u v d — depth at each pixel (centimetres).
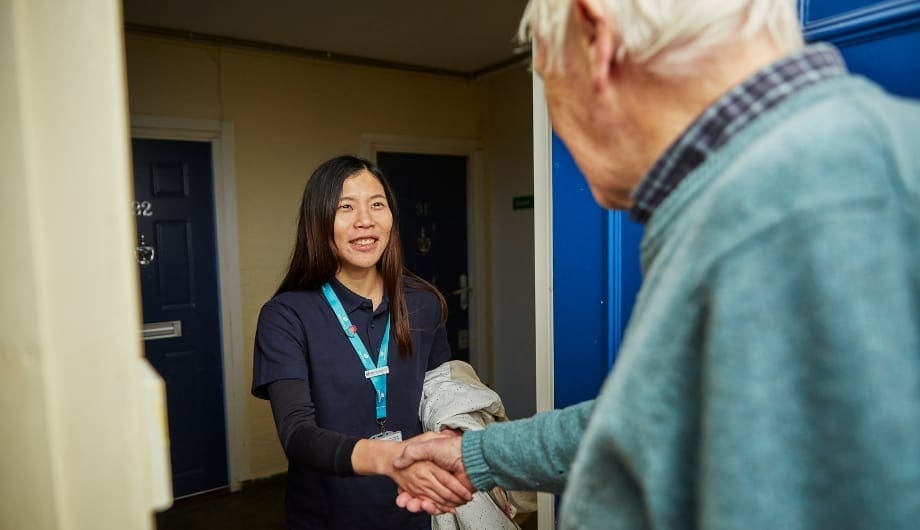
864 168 36
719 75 45
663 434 40
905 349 34
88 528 53
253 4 266
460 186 422
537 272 132
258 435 340
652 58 46
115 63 47
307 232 137
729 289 37
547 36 53
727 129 43
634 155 52
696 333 39
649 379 41
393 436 135
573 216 122
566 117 56
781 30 45
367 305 137
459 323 427
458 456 96
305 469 131
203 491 328
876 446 33
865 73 76
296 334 130
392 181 390
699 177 43
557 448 85
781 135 39
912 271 34
